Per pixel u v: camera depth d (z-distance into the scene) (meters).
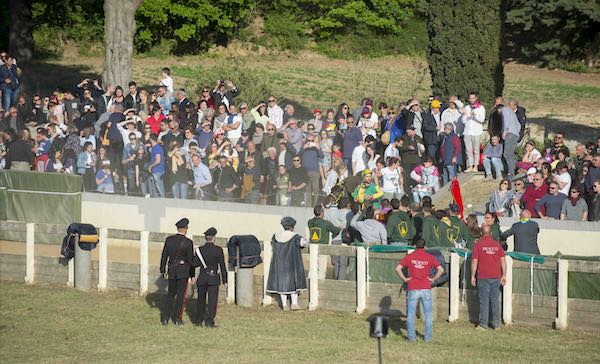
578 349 35.34
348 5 129.12
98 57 121.69
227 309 42.38
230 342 37.12
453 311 39.66
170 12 121.69
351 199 52.09
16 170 57.47
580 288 37.94
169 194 57.09
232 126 58.69
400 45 132.00
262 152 57.16
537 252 42.81
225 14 126.81
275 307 42.53
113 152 59.06
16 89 74.38
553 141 58.12
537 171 50.00
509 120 55.84
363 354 35.06
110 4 73.31
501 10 73.00
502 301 38.94
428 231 42.03
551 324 38.28
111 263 46.06
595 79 119.38
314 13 133.00
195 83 89.75
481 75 72.69
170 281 39.84
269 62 124.56
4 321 40.59
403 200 44.06
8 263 48.34
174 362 34.50
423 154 57.72
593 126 81.88
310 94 100.44
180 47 126.25
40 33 121.50
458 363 33.75
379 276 40.97
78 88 68.38
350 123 57.09
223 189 55.56
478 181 56.56
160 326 39.62
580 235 48.00
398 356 34.72
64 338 38.06
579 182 50.44
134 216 56.12
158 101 65.75
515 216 49.66
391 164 52.88
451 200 54.53
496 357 34.41
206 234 39.44
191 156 56.09
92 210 56.84
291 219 42.03
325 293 41.97
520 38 133.12
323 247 41.81
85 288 46.16
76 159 59.66
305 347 36.16
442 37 73.38
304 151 54.91
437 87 74.25
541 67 127.31
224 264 39.66
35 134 70.94
